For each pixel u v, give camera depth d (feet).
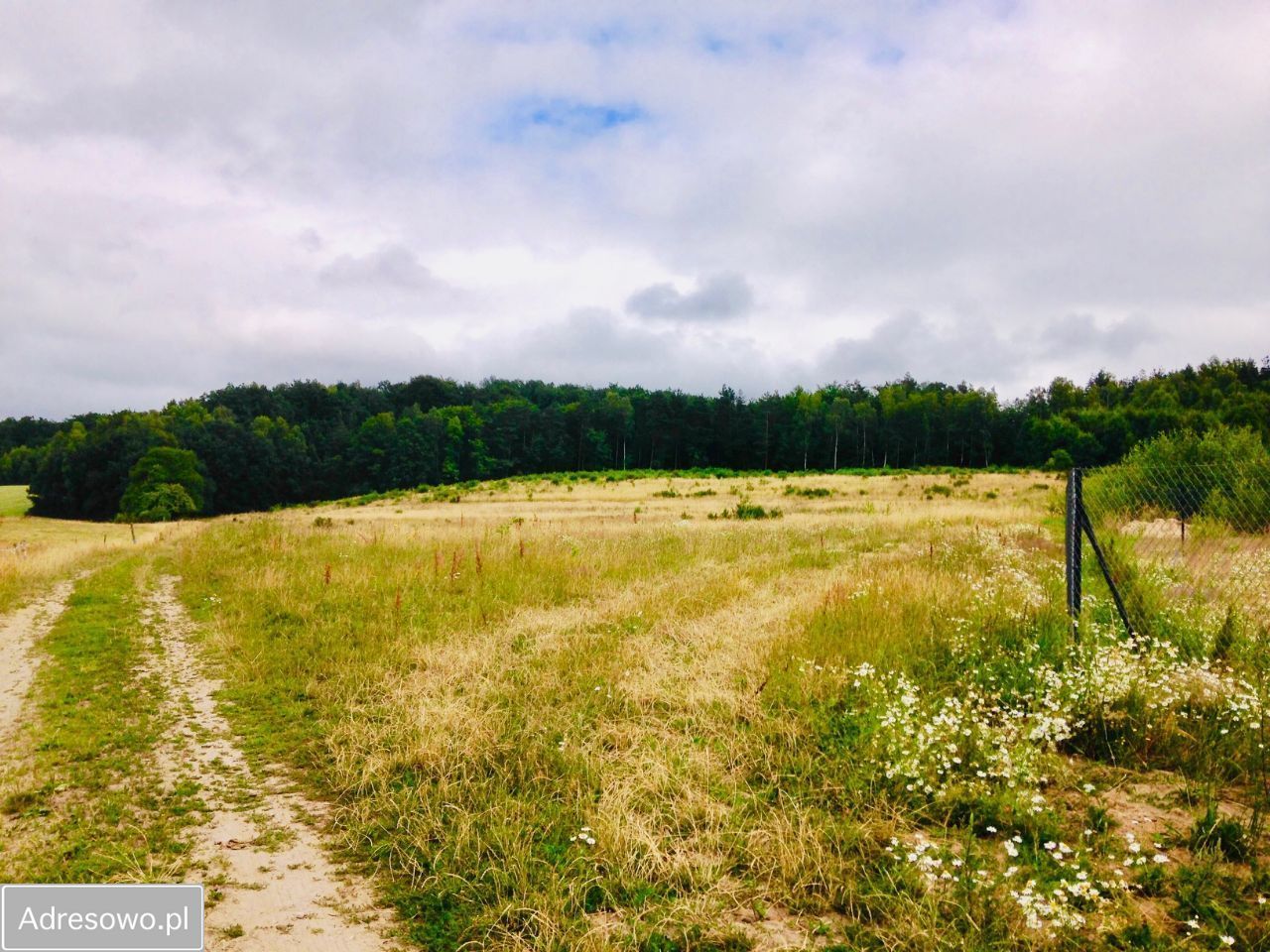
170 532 112.78
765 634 25.00
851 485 157.89
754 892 11.50
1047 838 12.75
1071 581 22.15
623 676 21.66
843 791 14.38
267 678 23.72
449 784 15.12
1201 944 9.89
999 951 9.82
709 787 14.82
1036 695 17.65
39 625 34.55
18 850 13.23
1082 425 278.05
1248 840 12.15
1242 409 234.99
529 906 10.94
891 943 10.13
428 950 10.41
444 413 357.20
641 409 358.23
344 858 13.00
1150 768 15.40
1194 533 26.50
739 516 92.99
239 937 10.64
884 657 21.07
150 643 29.63
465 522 96.32
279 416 369.91
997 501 109.81
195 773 16.84
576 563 42.42
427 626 29.14
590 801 14.14
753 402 349.20
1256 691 15.96
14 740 18.97
